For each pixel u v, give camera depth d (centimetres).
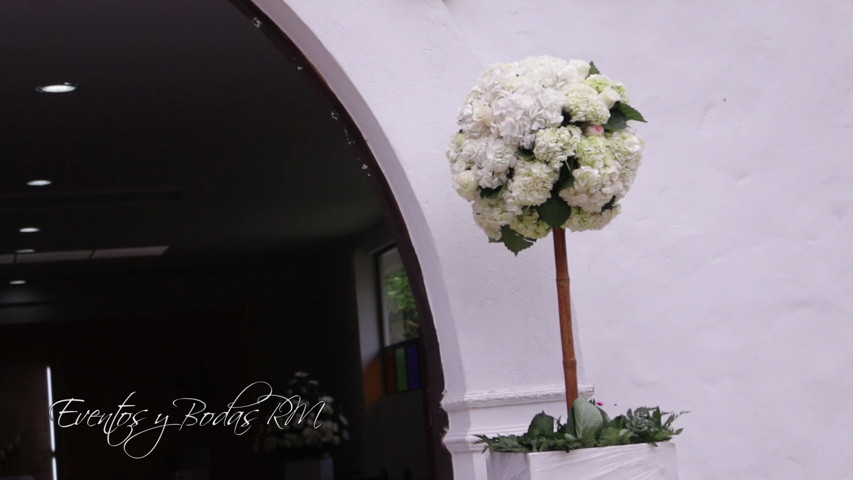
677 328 258
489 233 206
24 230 737
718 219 265
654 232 260
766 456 260
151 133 522
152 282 998
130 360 977
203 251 914
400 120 236
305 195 709
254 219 783
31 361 963
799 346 265
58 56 404
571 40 261
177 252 908
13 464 935
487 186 197
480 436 216
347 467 905
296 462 763
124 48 401
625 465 192
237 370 981
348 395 923
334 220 820
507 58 255
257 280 1017
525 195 191
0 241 770
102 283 988
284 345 997
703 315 260
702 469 255
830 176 274
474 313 234
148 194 662
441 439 246
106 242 817
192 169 604
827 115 276
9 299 966
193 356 987
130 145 542
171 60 419
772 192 270
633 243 258
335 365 972
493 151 193
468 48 242
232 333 991
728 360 260
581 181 189
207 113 496
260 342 987
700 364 258
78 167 581
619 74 264
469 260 235
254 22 241
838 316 268
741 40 274
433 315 244
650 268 258
